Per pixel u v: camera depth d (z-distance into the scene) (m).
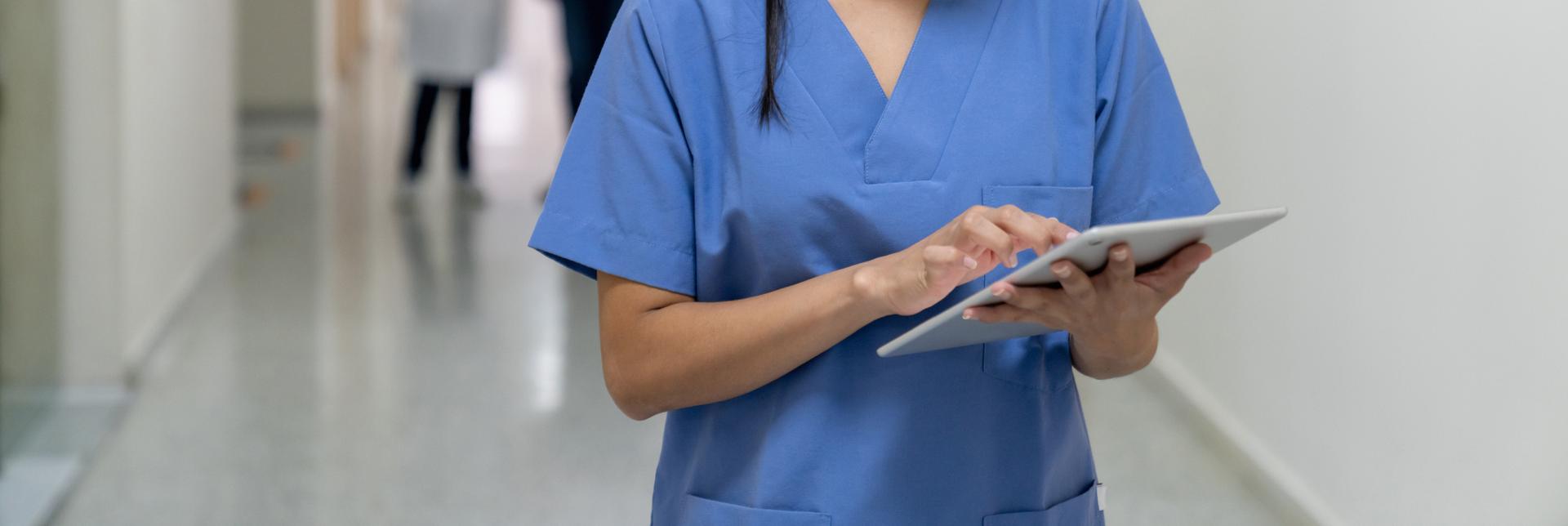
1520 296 2.02
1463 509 2.18
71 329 3.42
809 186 0.98
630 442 3.22
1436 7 2.26
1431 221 2.28
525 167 7.91
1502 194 2.07
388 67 13.51
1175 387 3.47
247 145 8.38
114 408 3.37
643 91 1.01
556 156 8.38
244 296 4.52
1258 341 2.99
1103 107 1.04
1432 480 2.27
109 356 3.45
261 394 3.51
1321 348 2.69
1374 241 2.47
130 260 3.53
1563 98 1.91
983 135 1.00
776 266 1.00
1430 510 2.27
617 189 1.02
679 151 1.01
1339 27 2.62
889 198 0.98
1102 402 3.51
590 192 1.02
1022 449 1.04
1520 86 2.02
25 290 3.07
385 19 16.47
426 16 7.00
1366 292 2.50
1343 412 2.58
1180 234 0.82
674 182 1.02
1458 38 2.19
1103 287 0.85
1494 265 2.09
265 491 2.88
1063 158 1.03
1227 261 3.16
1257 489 2.95
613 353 1.04
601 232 1.02
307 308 4.40
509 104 11.16
